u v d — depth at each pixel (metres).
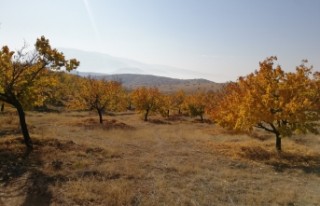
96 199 9.45
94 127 27.38
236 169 14.77
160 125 38.03
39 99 17.50
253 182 12.70
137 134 24.80
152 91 47.81
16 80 15.50
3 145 14.35
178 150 18.72
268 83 17.70
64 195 9.64
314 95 17.81
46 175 11.30
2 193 9.65
